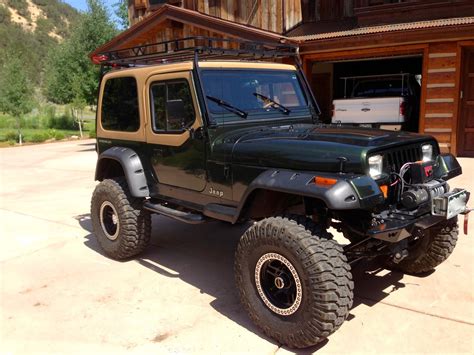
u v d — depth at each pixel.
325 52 10.88
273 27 12.59
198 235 6.01
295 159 3.44
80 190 9.46
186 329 3.66
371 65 15.29
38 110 31.12
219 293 4.29
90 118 37.94
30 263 5.24
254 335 3.54
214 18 11.44
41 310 4.07
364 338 3.44
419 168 3.47
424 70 10.13
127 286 4.50
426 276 4.45
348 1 13.20
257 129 4.23
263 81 4.57
